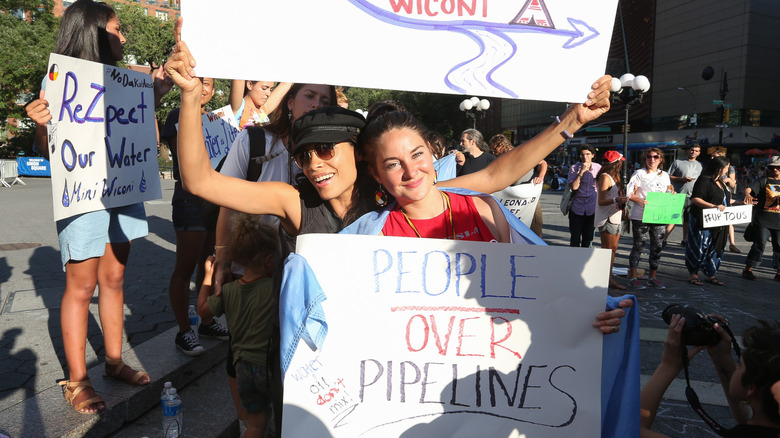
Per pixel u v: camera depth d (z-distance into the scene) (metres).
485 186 1.73
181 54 1.29
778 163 6.36
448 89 1.41
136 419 2.58
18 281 5.31
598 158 55.88
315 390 1.37
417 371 1.41
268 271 2.20
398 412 1.39
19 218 11.01
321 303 1.39
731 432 1.47
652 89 52.72
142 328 3.83
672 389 3.47
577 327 1.42
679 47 49.84
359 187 1.64
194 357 3.07
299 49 1.34
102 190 2.34
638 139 53.75
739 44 44.72
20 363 3.07
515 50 1.44
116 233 2.58
